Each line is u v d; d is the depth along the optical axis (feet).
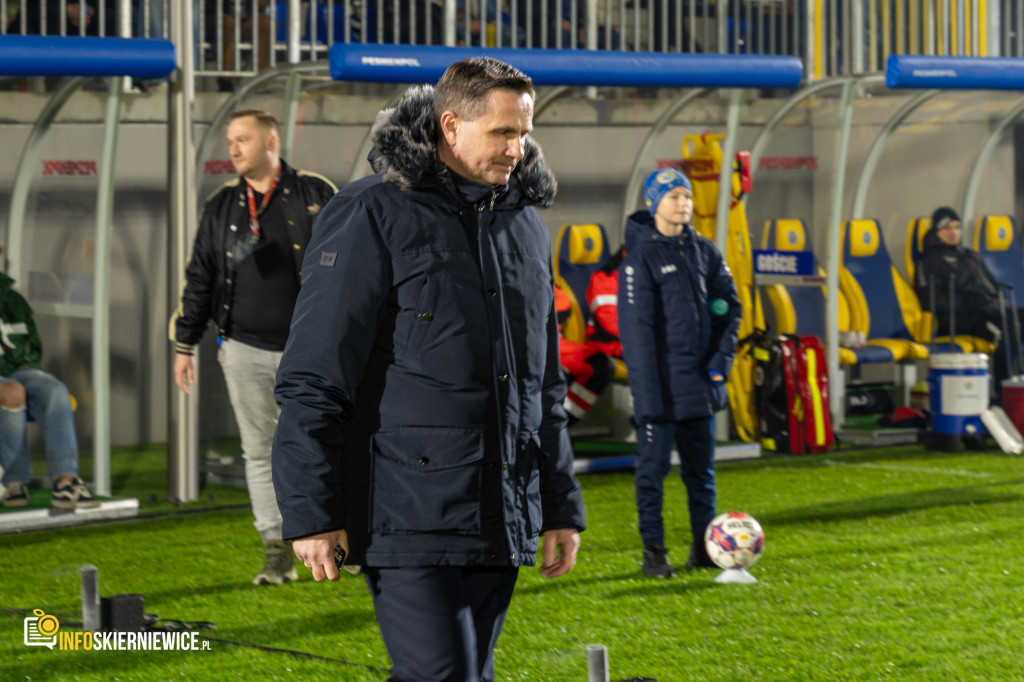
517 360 9.68
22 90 26.81
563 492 10.34
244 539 23.56
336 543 9.09
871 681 14.82
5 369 25.86
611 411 37.35
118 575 20.66
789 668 15.37
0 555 22.36
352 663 15.71
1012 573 19.99
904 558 21.17
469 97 9.25
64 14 33.96
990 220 39.58
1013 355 37.29
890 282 38.29
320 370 9.07
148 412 34.78
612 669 15.38
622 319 19.40
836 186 34.27
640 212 19.67
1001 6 44.32
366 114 31.17
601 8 42.86
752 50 44.88
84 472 30.07
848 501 26.50
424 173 9.36
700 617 17.71
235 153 19.17
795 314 36.42
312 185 19.65
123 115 33.65
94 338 26.96
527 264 9.79
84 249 27.91
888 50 43.37
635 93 33.76
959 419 33.37
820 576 19.99
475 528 9.30
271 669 15.47
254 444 19.74
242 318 19.30
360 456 9.40
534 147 9.93
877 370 41.42
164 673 15.33
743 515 19.98
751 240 37.81
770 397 33.65
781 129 37.52
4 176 28.17
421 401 9.30
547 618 17.79
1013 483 28.48
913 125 39.34
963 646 16.15
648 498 19.99
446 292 9.34
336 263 9.23
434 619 9.18
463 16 40.96
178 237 26.78
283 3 38.81
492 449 9.42
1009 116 38.91
